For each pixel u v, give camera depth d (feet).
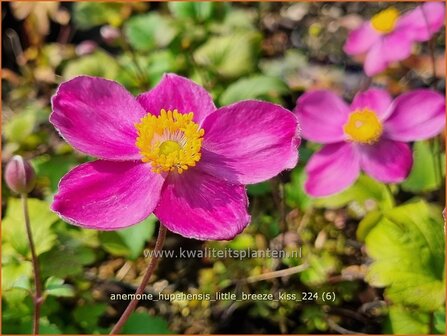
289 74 0.88
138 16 0.89
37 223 0.55
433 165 0.65
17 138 0.73
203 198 0.38
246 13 0.96
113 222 0.37
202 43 0.79
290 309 0.62
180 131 0.40
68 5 0.97
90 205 0.37
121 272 0.67
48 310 0.55
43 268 0.54
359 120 0.59
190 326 0.63
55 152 0.76
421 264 0.49
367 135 0.58
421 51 0.88
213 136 0.40
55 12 0.93
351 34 0.75
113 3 0.86
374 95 0.64
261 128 0.40
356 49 0.74
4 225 0.55
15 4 0.91
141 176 0.39
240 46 0.77
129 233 0.60
